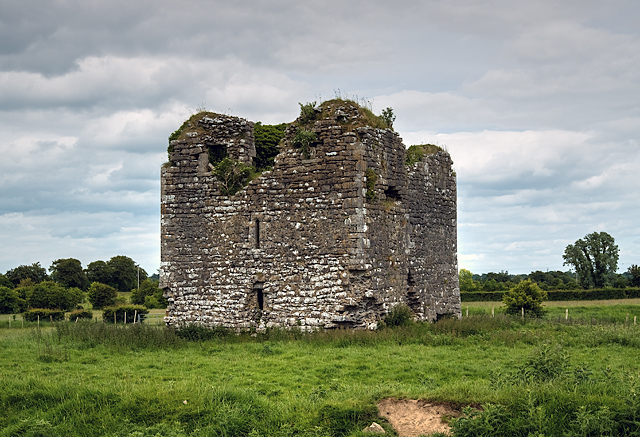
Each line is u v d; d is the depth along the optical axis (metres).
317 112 25.56
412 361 19.39
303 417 13.31
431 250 30.88
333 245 24.23
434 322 27.84
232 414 13.38
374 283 24.66
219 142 27.08
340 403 13.59
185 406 14.02
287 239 25.06
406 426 12.76
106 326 25.78
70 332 24.66
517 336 24.20
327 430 12.79
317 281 24.41
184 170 26.95
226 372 18.11
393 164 27.16
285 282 25.00
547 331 26.48
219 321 25.97
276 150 31.58
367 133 24.83
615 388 13.34
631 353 21.03
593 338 23.78
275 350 21.34
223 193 26.39
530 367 15.52
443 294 31.97
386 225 26.14
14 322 41.75
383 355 20.25
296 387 16.41
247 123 27.45
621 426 11.50
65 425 13.45
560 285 65.06
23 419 13.77
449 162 33.91
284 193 25.22
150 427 13.17
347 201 24.12
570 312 43.41
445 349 21.77
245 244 25.78
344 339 22.27
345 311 23.95
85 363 19.77
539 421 11.60
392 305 26.34
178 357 20.78
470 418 11.95
